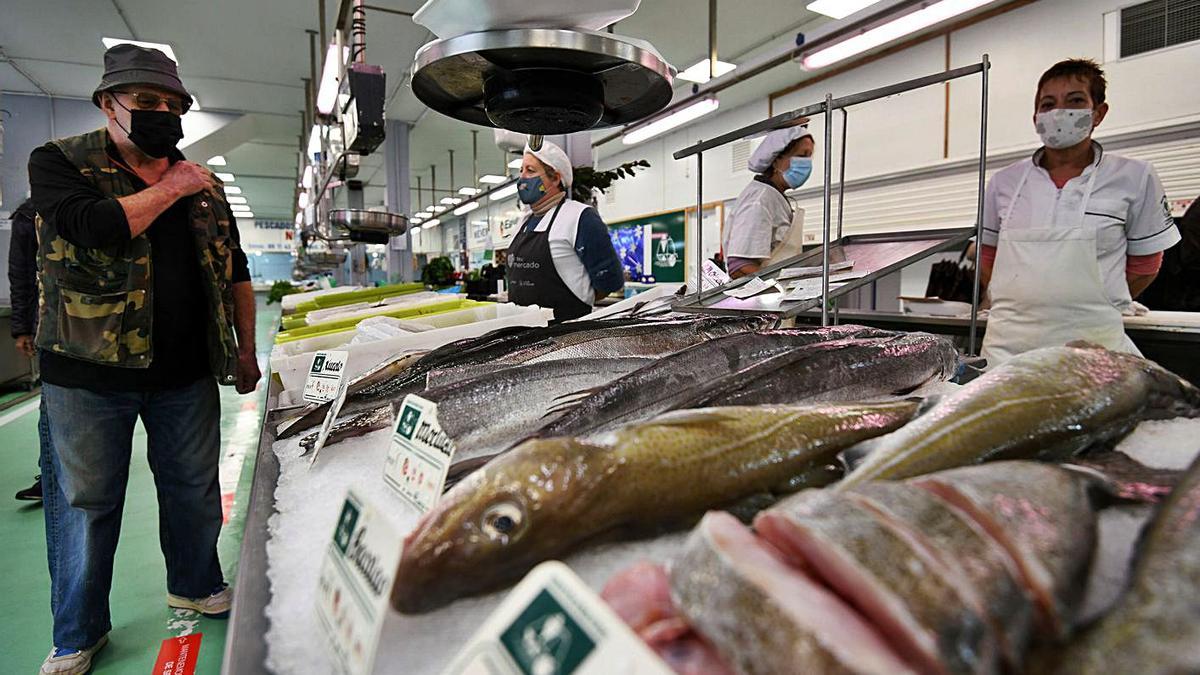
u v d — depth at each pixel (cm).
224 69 700
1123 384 83
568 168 283
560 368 112
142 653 182
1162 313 227
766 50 635
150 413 184
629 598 43
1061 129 200
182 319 181
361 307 241
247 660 45
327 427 100
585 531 59
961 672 33
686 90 783
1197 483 47
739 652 34
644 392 101
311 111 741
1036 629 39
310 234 721
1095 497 55
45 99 771
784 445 73
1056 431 76
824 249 151
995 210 232
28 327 287
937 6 392
